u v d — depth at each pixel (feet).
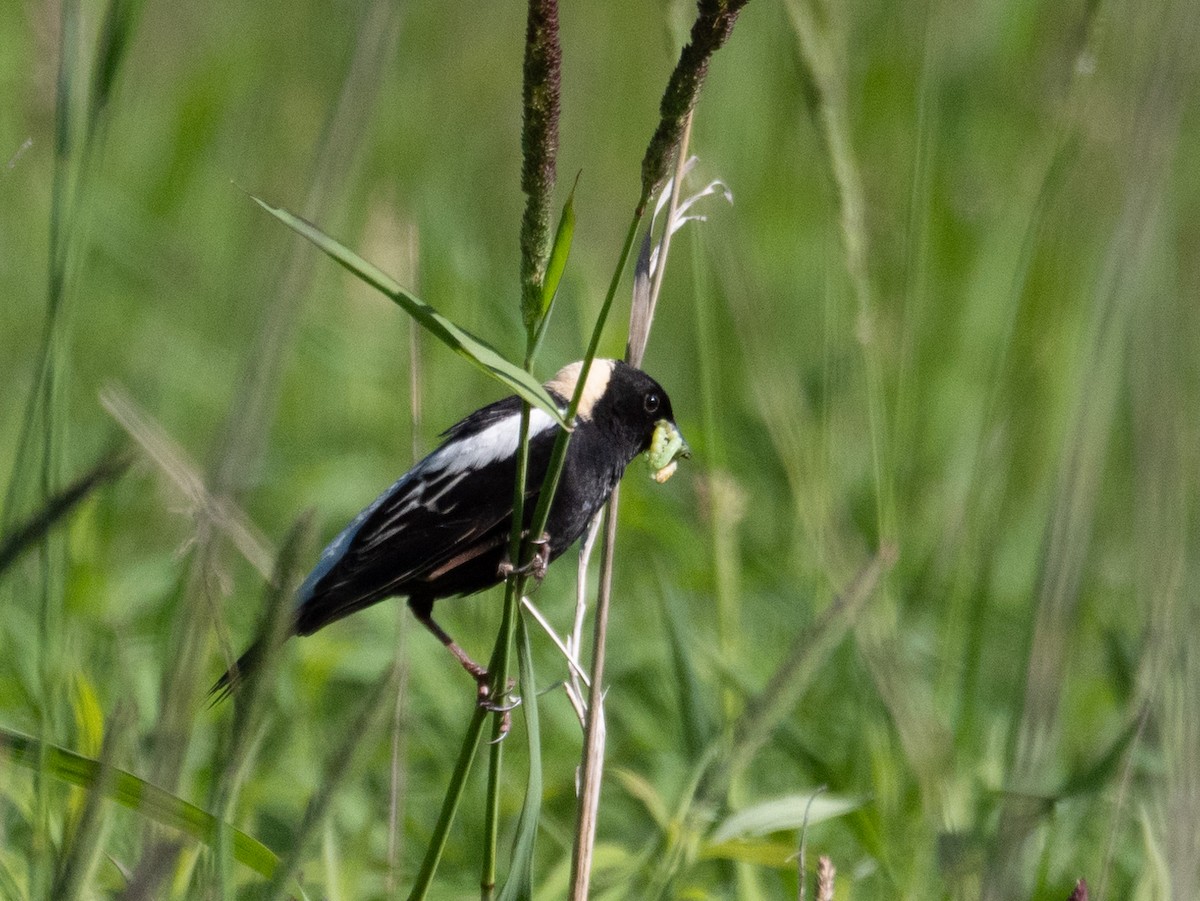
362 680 37.73
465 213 61.11
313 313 57.00
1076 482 24.39
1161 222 32.81
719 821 27.07
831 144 32.42
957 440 51.13
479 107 67.87
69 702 26.61
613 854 27.66
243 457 19.67
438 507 28.94
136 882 16.56
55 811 24.82
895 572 33.40
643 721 35.99
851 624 28.94
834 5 33.83
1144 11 38.75
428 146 65.98
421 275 47.03
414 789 33.19
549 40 18.83
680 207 25.11
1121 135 41.68
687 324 62.34
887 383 46.57
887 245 54.54
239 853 20.83
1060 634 24.07
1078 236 50.85
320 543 44.93
